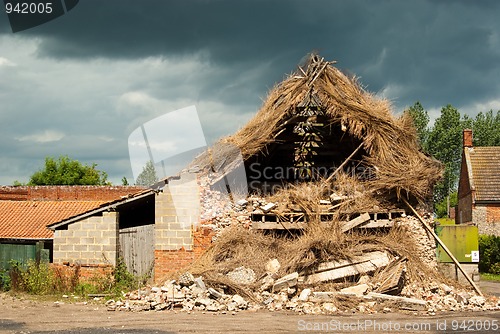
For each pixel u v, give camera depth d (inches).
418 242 911.0
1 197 1660.9
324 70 984.3
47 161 2773.1
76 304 784.3
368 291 768.9
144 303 724.7
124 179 1756.9
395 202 928.3
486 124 3361.2
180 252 925.8
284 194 952.9
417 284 830.5
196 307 718.5
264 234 924.6
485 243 1558.8
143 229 983.0
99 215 983.0
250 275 798.5
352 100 964.6
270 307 725.3
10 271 1051.9
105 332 550.3
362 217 885.2
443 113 3368.6
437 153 3297.2
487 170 1897.1
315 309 706.2
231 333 548.7
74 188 1674.5
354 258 821.9
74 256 982.4
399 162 946.7
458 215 2053.4
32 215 1344.7
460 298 786.2
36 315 669.9
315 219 892.6
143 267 976.3
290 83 991.0
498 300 813.9
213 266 825.5
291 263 807.7
